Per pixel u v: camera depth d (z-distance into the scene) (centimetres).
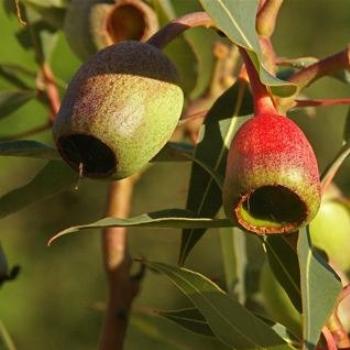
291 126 57
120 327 73
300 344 63
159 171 131
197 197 63
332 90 122
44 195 65
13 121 117
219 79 78
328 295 58
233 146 57
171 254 134
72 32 74
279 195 57
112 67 57
